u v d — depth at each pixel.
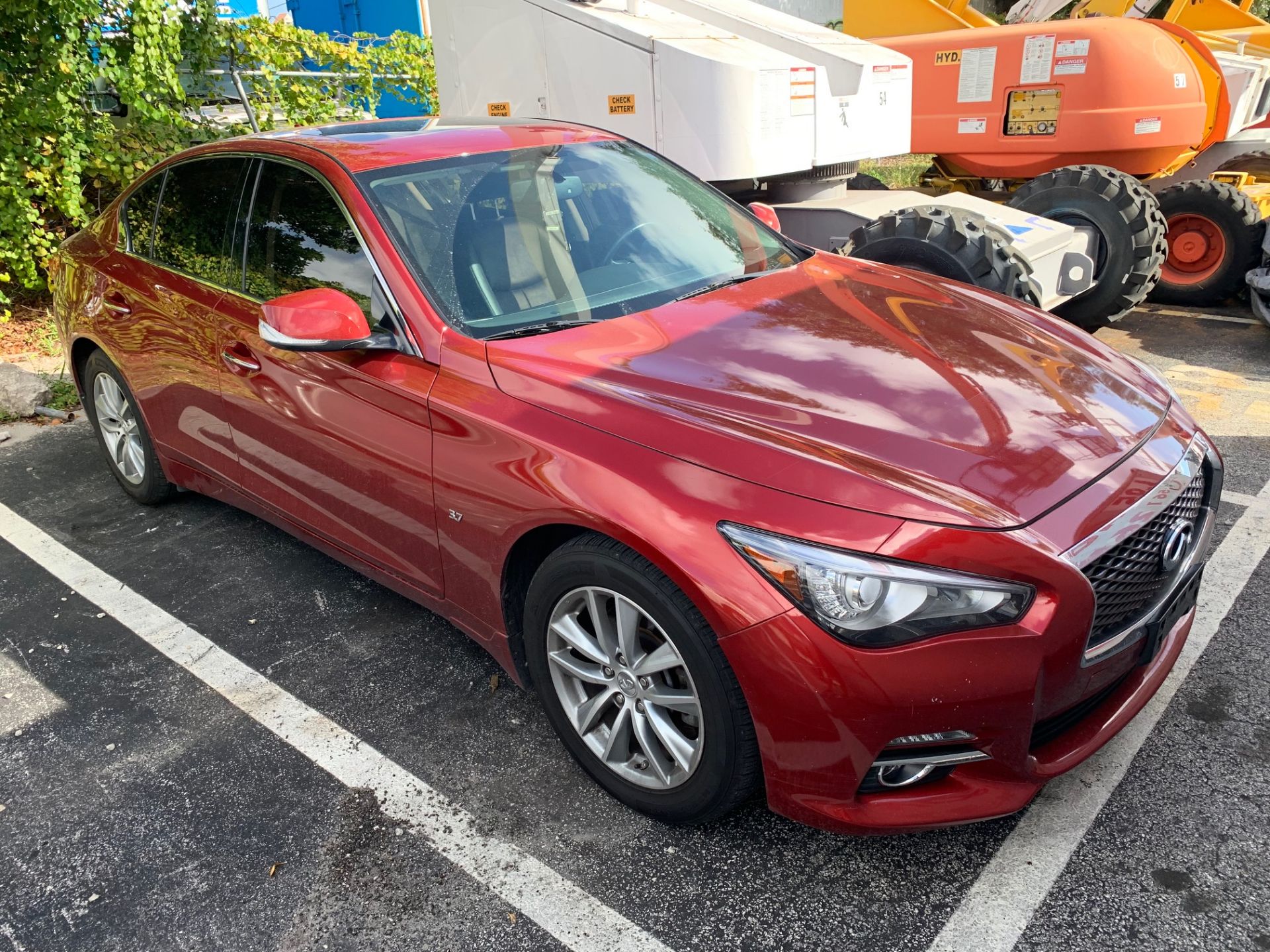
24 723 3.04
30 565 4.06
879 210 5.79
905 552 1.95
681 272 3.20
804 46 5.61
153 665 3.32
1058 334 2.90
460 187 3.14
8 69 6.50
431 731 2.90
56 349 6.71
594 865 2.36
